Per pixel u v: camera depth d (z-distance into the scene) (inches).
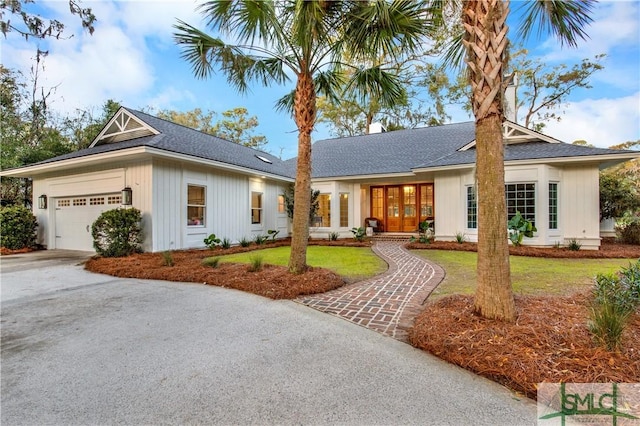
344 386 86.5
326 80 252.1
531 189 367.9
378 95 239.6
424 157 516.7
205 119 1160.8
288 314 149.2
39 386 87.3
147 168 340.5
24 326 135.2
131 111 403.9
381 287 198.5
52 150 572.7
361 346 113.0
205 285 211.8
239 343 116.0
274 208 549.0
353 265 278.8
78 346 114.3
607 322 96.1
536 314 118.8
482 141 121.6
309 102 215.2
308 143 218.7
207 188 407.2
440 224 437.1
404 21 181.2
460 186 419.8
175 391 84.5
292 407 77.1
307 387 86.1
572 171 370.9
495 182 119.0
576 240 366.0
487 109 119.5
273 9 183.5
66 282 223.6
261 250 397.4
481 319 117.3
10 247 406.6
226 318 144.3
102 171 378.3
